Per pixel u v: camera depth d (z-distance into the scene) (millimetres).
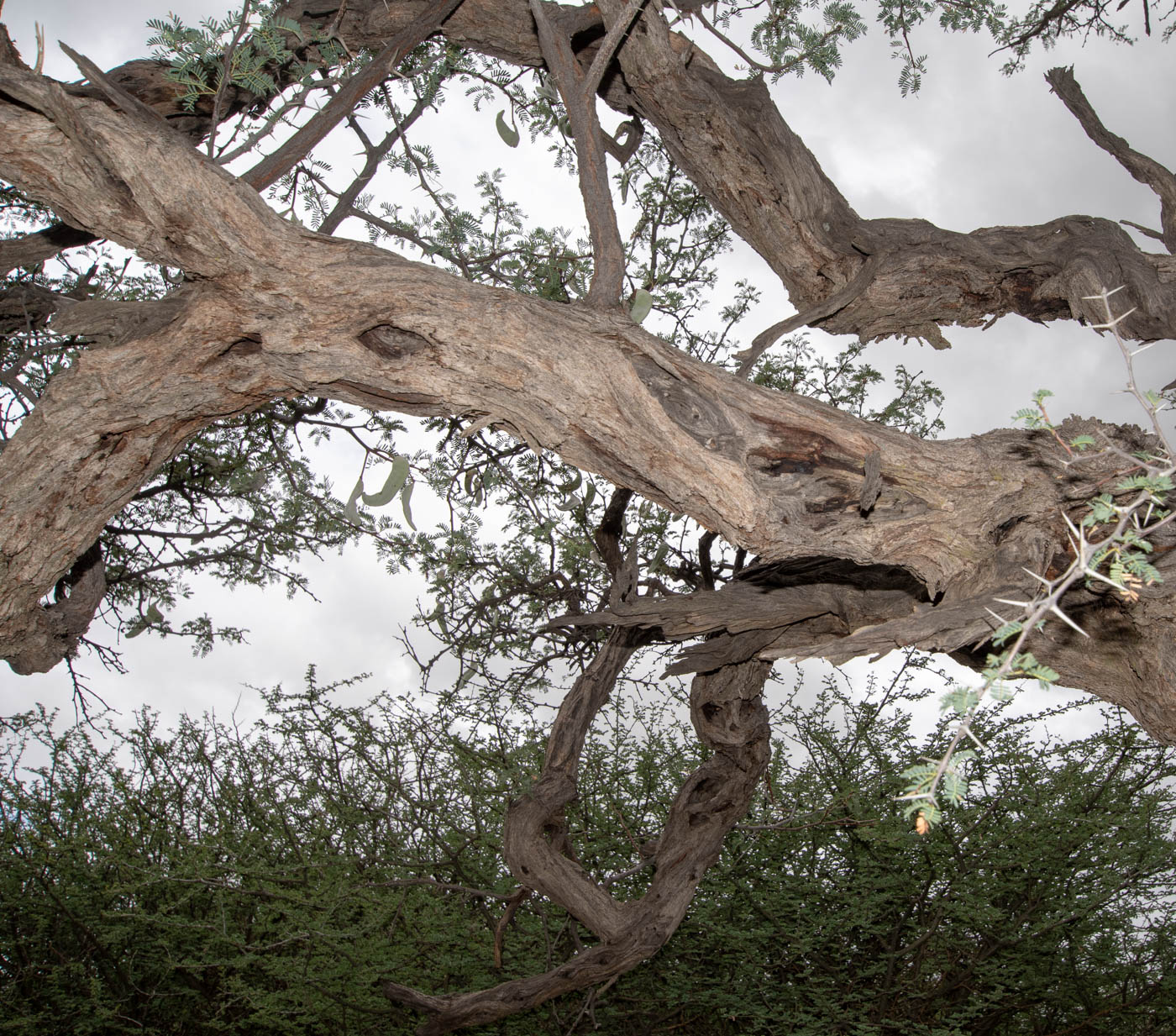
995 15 5734
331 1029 6543
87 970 6301
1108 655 3600
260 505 6973
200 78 3641
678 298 6109
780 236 5332
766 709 5133
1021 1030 6930
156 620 5168
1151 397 1727
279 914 6406
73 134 3012
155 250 3191
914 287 5254
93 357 3260
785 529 3305
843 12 4656
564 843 5047
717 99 5008
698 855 4918
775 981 6523
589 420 3219
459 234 5375
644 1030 6590
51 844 6270
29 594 3641
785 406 3404
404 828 7133
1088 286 4727
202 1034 6641
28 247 4672
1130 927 6648
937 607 3305
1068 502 3355
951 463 3404
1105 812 6539
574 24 5074
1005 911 6543
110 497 3541
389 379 3299
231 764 7609
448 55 5371
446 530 6543
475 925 6441
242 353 3363
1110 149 5211
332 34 4824
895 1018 6352
